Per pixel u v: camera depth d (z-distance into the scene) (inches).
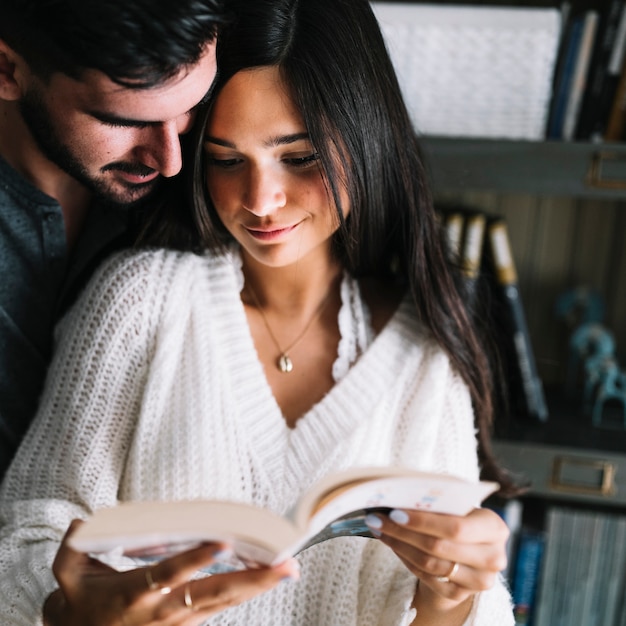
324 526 29.3
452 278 44.7
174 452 39.0
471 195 65.0
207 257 42.4
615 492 56.1
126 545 25.8
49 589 35.4
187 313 40.9
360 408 40.5
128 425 40.5
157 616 29.2
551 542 60.4
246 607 38.5
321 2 35.2
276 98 34.6
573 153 52.6
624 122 54.0
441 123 54.4
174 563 27.2
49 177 42.6
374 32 38.0
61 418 40.1
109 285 40.2
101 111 34.1
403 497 29.8
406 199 41.2
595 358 61.2
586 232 64.5
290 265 41.4
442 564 32.5
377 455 40.7
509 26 52.3
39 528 38.7
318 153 35.7
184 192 40.2
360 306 43.2
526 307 66.7
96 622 29.8
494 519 32.8
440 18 52.7
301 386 42.1
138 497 39.6
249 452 39.3
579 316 65.7
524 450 56.2
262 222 37.4
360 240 41.5
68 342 40.5
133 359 40.0
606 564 60.1
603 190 52.9
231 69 34.4
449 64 53.3
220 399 39.7
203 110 35.8
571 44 53.6
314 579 39.2
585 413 62.1
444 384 42.4
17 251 42.6
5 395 43.9
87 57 31.8
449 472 41.4
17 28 33.7
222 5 32.5
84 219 47.1
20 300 43.5
